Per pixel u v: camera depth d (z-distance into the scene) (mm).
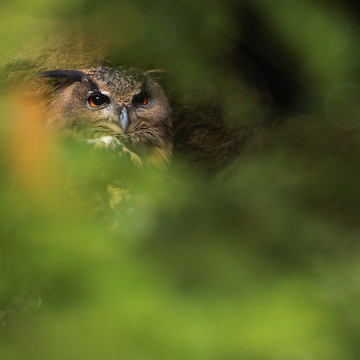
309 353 2518
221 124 12266
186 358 2645
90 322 2941
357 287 3113
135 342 2830
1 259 3711
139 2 3846
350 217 6445
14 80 10719
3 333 3438
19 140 4121
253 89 11969
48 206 3689
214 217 3715
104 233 3510
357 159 4105
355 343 2615
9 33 3771
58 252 3238
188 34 4227
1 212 4020
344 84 3928
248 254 3309
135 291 2994
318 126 7059
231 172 11234
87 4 3676
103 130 10117
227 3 3842
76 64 10641
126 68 10695
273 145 11516
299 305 2787
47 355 3006
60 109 10195
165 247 3514
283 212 3836
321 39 3611
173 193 4348
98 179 5723
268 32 3967
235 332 2646
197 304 2891
